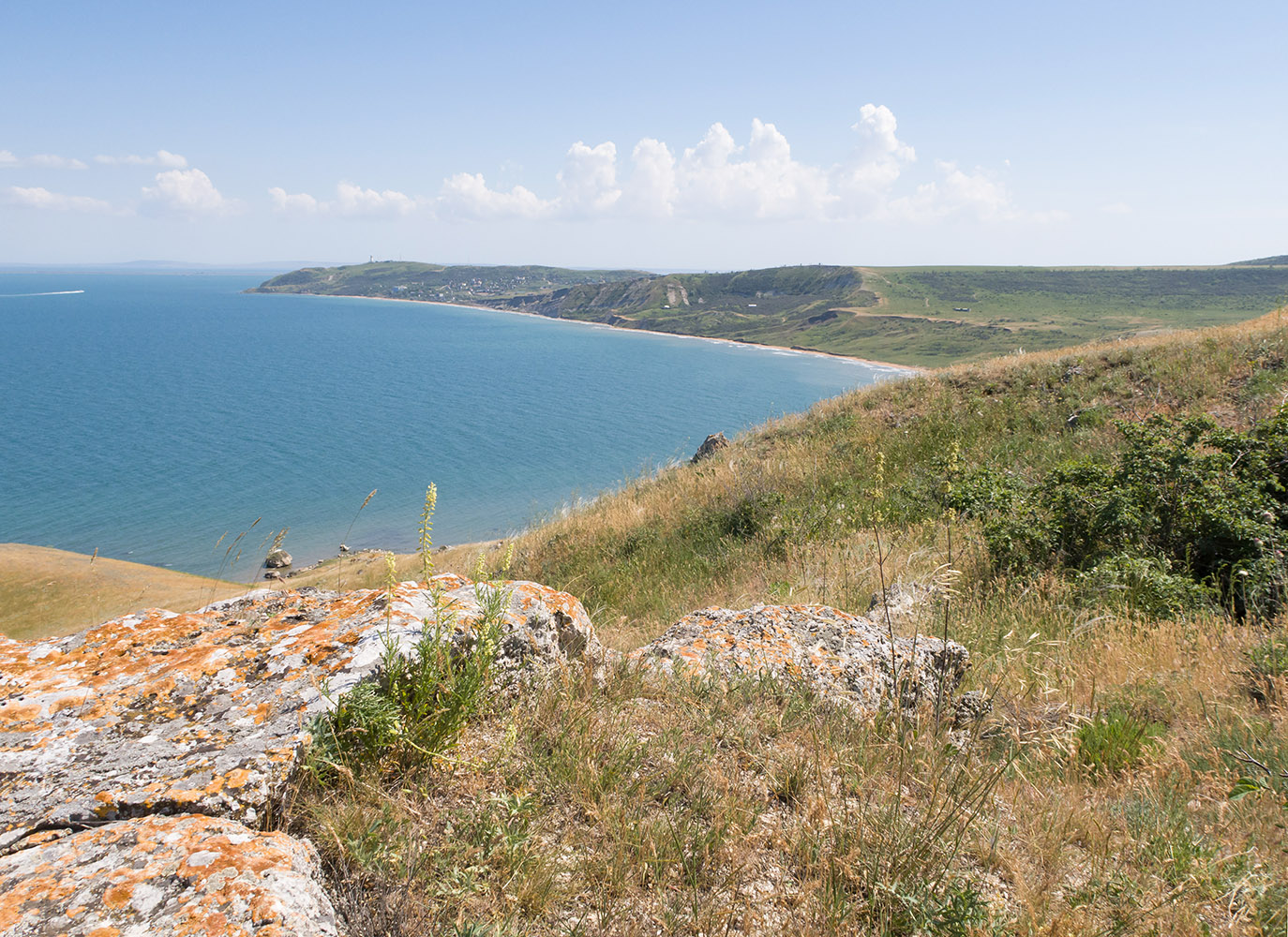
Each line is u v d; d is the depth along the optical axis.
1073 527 7.06
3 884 1.54
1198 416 7.52
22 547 32.91
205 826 1.76
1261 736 3.65
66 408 118.81
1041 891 2.31
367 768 2.29
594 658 3.67
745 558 8.86
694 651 4.04
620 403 126.31
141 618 3.01
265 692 2.39
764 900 2.16
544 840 2.23
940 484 9.66
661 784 2.65
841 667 3.93
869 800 2.72
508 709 2.89
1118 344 14.97
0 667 2.61
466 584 3.51
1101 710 3.98
